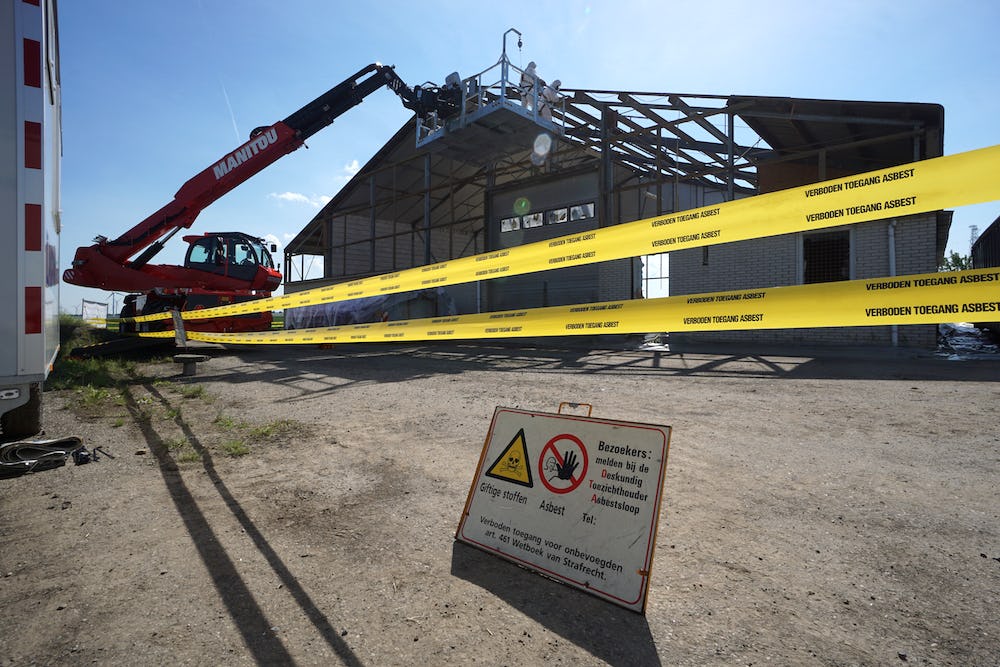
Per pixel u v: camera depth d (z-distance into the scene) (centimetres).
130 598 196
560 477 226
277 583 206
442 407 529
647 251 334
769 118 1225
